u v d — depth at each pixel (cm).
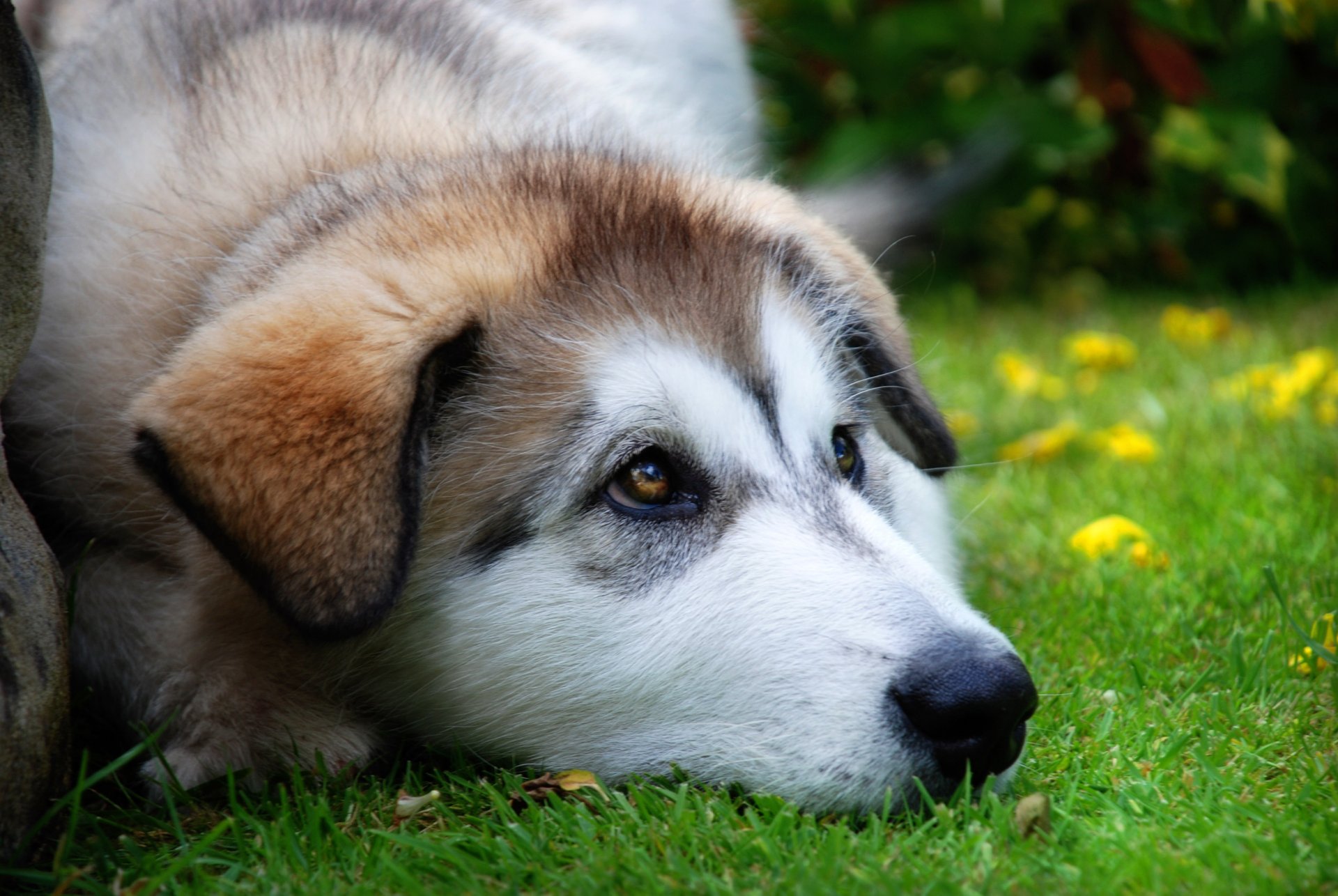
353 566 318
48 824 319
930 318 965
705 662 337
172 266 385
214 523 327
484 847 310
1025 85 1005
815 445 370
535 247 363
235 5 447
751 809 324
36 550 321
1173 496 584
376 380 326
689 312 361
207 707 368
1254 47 957
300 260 360
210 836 311
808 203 577
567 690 352
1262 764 344
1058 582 502
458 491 354
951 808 320
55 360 387
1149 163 997
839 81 1000
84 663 382
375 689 376
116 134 415
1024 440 678
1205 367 797
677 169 422
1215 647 425
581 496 347
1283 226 988
